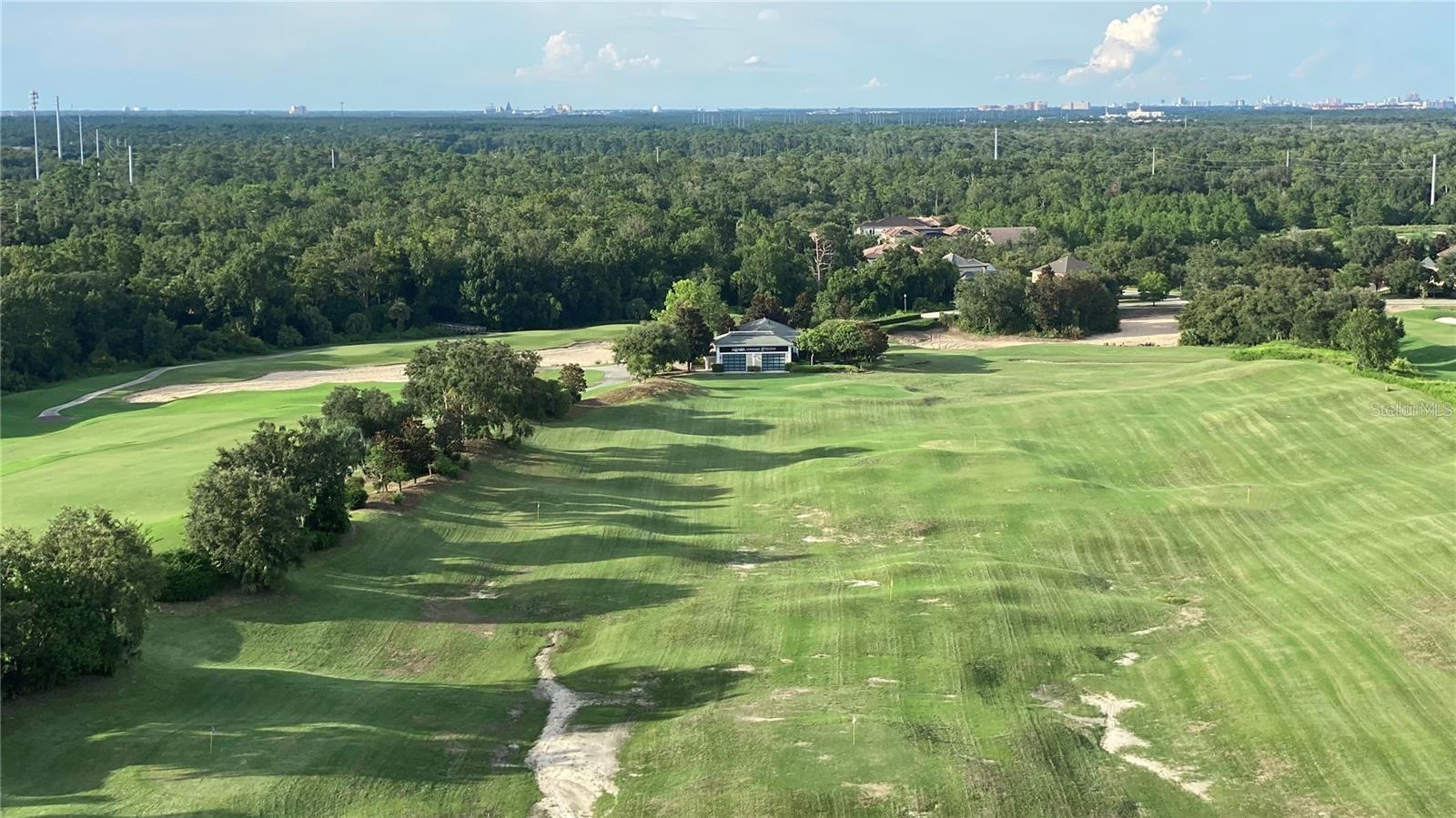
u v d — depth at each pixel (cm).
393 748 4150
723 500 7700
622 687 4825
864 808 3784
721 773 4003
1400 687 4528
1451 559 5722
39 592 4294
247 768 3903
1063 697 4656
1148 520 6850
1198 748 4231
